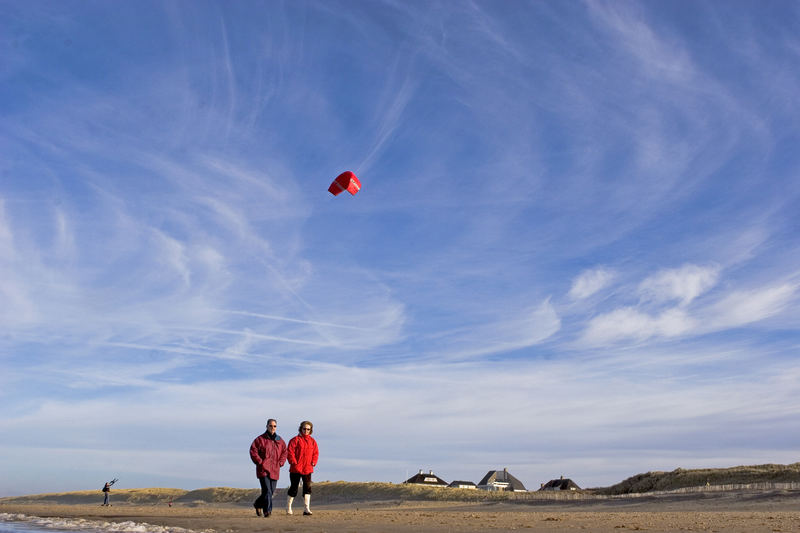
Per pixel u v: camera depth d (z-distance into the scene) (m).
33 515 19.36
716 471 55.00
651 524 12.84
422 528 11.12
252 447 15.52
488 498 52.81
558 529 10.99
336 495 63.88
